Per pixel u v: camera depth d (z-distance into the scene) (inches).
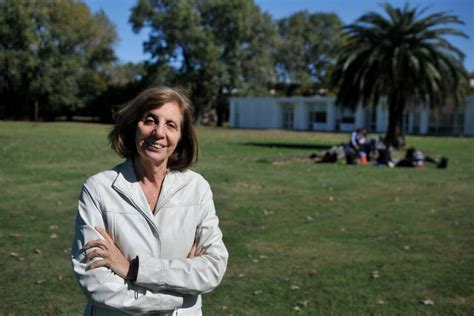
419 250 260.2
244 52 2308.1
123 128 88.7
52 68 2241.6
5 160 630.5
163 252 82.9
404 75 997.8
